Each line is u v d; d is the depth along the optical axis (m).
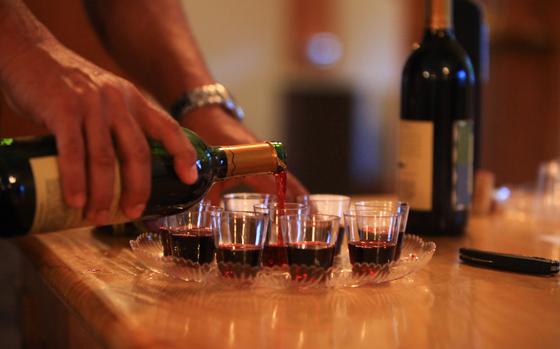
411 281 0.86
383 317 0.75
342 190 3.56
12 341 1.27
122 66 1.28
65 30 1.42
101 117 0.74
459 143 1.08
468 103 1.08
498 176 3.32
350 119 3.55
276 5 3.39
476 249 0.99
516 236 1.09
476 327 0.73
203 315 0.75
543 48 3.28
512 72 3.26
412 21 3.51
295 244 0.82
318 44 3.47
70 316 0.92
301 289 0.83
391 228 0.85
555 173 1.28
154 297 0.80
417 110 1.08
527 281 0.86
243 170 0.85
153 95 1.24
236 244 0.83
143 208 0.77
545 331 0.72
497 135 3.29
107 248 0.99
